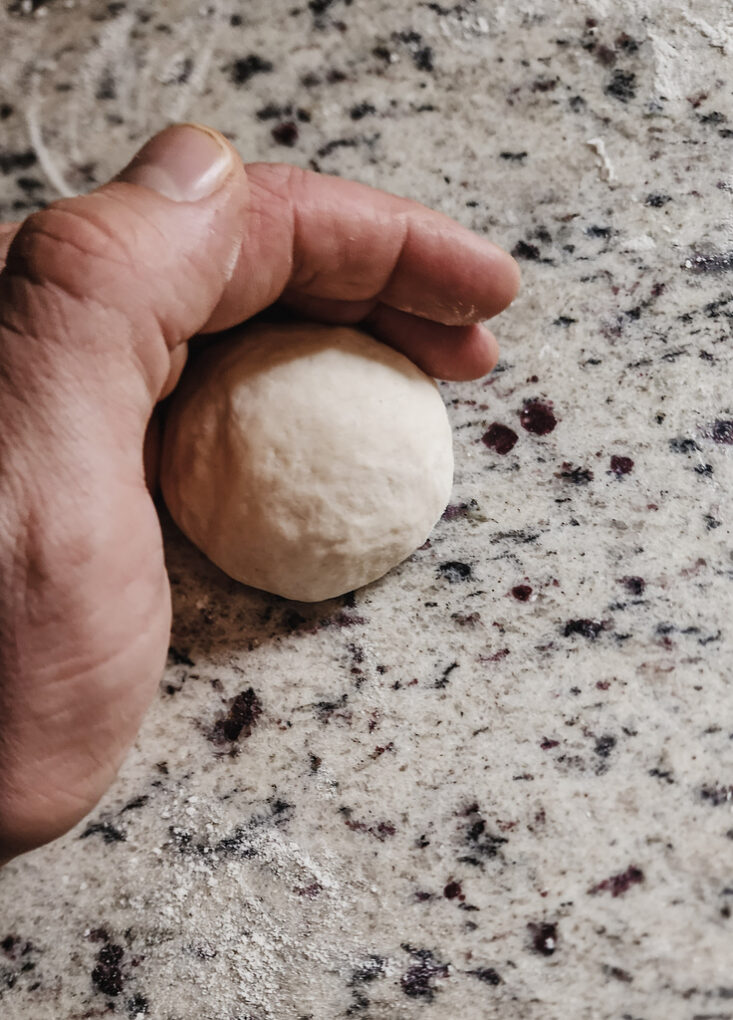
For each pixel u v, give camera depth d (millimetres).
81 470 219
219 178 228
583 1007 268
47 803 228
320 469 256
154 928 269
